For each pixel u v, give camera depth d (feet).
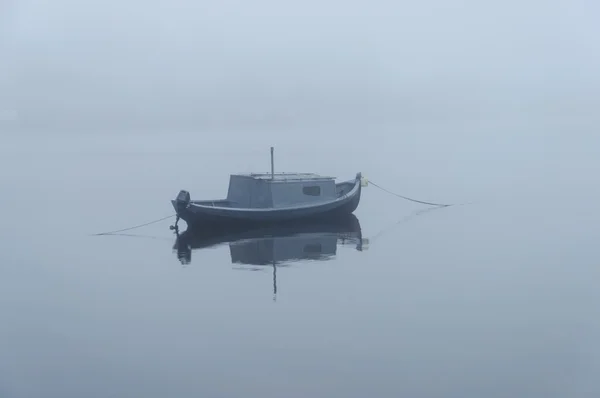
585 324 90.68
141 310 100.22
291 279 116.37
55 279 118.62
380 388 73.31
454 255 132.57
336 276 118.11
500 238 148.77
